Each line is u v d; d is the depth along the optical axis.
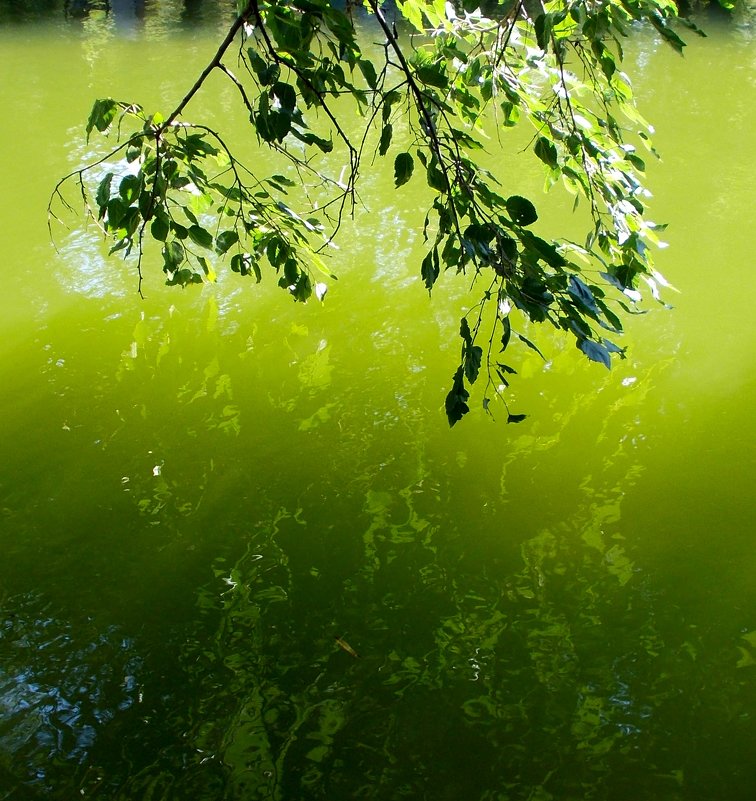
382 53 10.65
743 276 5.80
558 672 3.22
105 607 3.47
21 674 3.19
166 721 3.04
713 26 12.34
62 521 3.87
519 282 2.44
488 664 3.25
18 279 5.71
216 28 11.92
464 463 4.23
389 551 3.74
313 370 4.88
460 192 2.57
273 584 3.58
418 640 3.35
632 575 3.63
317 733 3.00
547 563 3.69
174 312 5.40
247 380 4.80
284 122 2.53
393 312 5.42
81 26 12.05
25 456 4.23
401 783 2.85
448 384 4.77
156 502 3.97
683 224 6.45
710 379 4.82
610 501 4.01
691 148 7.85
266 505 3.97
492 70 3.12
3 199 6.71
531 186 7.07
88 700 3.11
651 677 3.21
